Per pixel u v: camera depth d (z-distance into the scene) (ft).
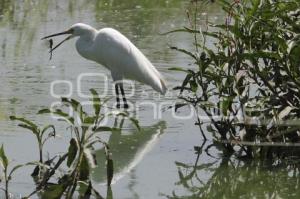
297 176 40.75
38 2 110.73
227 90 45.03
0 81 63.00
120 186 38.14
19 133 47.11
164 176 40.11
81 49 62.95
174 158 43.52
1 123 49.49
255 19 43.96
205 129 49.65
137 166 41.93
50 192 34.53
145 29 90.58
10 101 56.18
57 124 49.75
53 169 36.60
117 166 41.91
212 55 44.57
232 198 37.22
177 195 37.01
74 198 35.58
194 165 42.24
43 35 85.30
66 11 103.76
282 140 43.55
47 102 56.18
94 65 70.79
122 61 59.57
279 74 43.98
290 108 42.01
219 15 98.07
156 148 45.52
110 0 115.34
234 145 46.44
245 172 41.24
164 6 109.50
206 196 37.24
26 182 37.88
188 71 45.19
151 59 71.87
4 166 35.32
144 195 36.68
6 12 101.24
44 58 73.36
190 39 83.41
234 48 45.34
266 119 42.98
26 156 42.14
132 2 113.80
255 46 45.29
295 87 43.55
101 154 44.34
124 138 47.80
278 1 46.11
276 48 45.37
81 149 36.14
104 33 61.16
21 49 77.46
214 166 42.14
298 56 42.45
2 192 36.22
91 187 35.60
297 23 45.73
